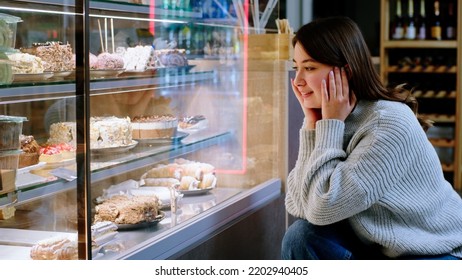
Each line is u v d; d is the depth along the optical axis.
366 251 2.58
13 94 2.05
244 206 3.14
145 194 2.76
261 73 3.46
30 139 2.14
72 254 2.17
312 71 2.51
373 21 7.02
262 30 3.55
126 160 2.62
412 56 6.90
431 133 6.77
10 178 2.05
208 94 3.25
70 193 2.17
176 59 3.06
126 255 2.29
